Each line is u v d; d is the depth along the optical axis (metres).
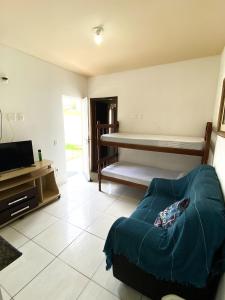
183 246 1.01
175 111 3.12
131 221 1.31
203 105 2.87
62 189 3.38
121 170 3.14
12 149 2.41
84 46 2.32
